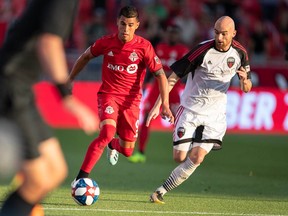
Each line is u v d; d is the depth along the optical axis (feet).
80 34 208.13
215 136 89.40
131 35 92.84
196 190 104.27
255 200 95.81
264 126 181.16
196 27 213.87
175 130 90.02
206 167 134.72
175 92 136.56
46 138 55.88
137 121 96.53
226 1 224.33
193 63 89.51
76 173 118.52
